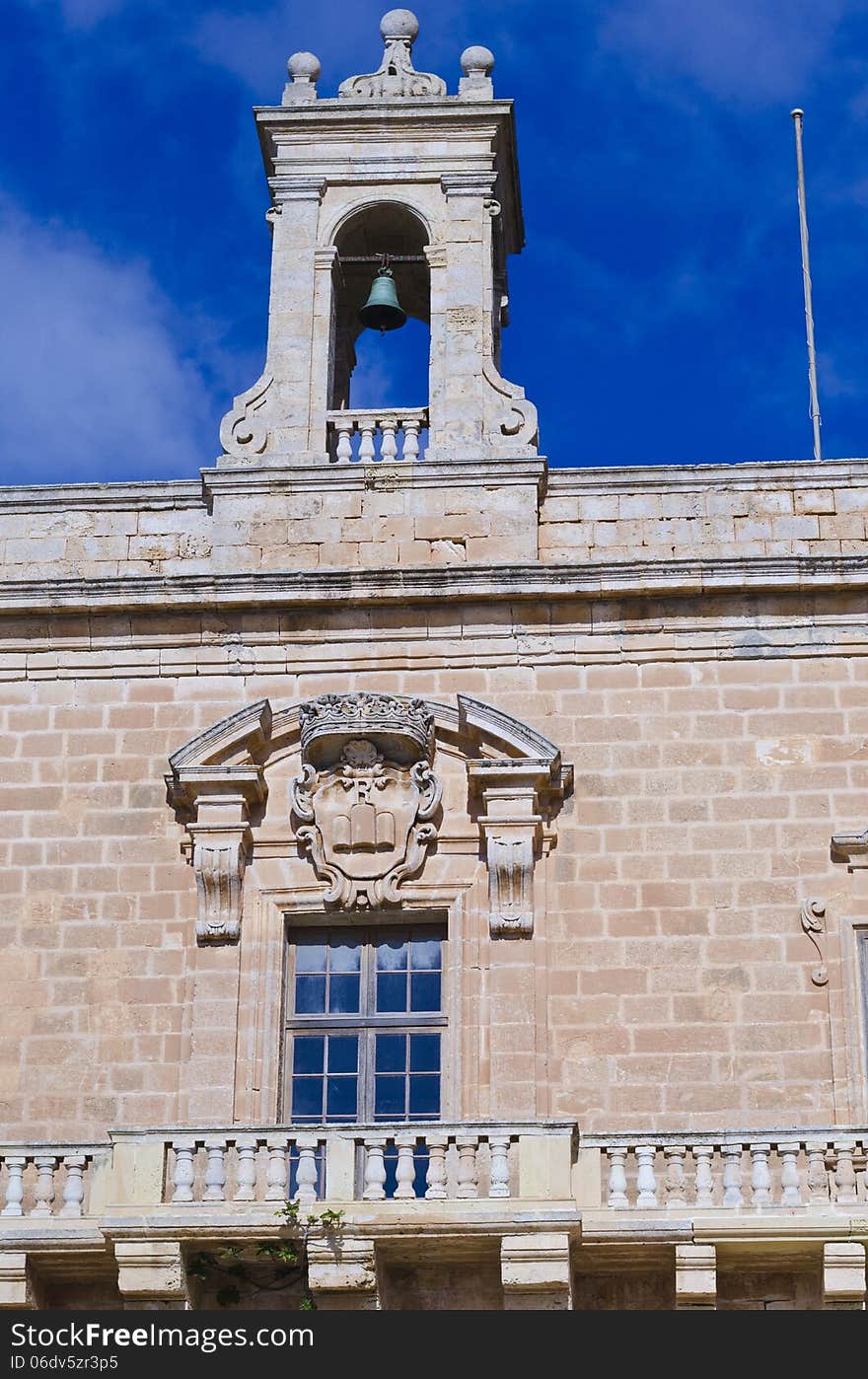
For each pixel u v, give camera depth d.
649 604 33.25
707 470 34.31
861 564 33.06
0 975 31.75
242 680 33.31
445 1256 28.95
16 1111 31.02
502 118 36.81
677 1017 31.06
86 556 34.41
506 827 31.88
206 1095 30.84
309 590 33.44
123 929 31.94
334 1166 28.86
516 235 39.00
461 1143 28.89
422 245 37.78
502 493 34.22
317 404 35.22
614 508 34.22
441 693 33.06
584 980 31.33
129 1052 31.27
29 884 32.25
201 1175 29.28
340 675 33.28
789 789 32.25
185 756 32.34
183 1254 28.70
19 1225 29.14
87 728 33.12
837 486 34.16
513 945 31.47
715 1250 28.73
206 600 33.44
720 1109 30.56
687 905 31.66
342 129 36.94
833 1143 29.06
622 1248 28.84
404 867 31.98
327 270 36.22
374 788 32.44
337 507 34.31
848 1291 28.55
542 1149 28.75
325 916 32.03
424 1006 31.67
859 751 32.41
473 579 33.28
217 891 31.91
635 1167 29.48
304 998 31.81
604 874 31.89
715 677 32.91
